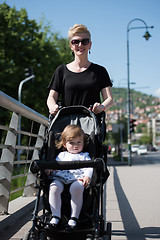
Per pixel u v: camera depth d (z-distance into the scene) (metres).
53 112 4.34
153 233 5.15
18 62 31.94
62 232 3.41
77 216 3.44
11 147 5.37
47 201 3.59
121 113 53.38
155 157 57.22
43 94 31.16
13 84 29.72
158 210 6.97
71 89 4.50
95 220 3.52
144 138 180.88
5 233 4.59
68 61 34.91
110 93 4.61
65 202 3.57
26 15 32.81
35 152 7.56
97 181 3.84
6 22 31.45
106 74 4.62
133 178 14.32
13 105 5.12
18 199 6.78
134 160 44.41
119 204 7.69
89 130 4.18
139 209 7.10
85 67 4.57
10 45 31.38
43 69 32.16
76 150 3.86
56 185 3.50
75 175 3.59
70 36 4.54
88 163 3.39
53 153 3.90
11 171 5.33
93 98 4.52
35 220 3.51
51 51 33.72
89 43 4.57
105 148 4.00
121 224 5.72
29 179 7.07
